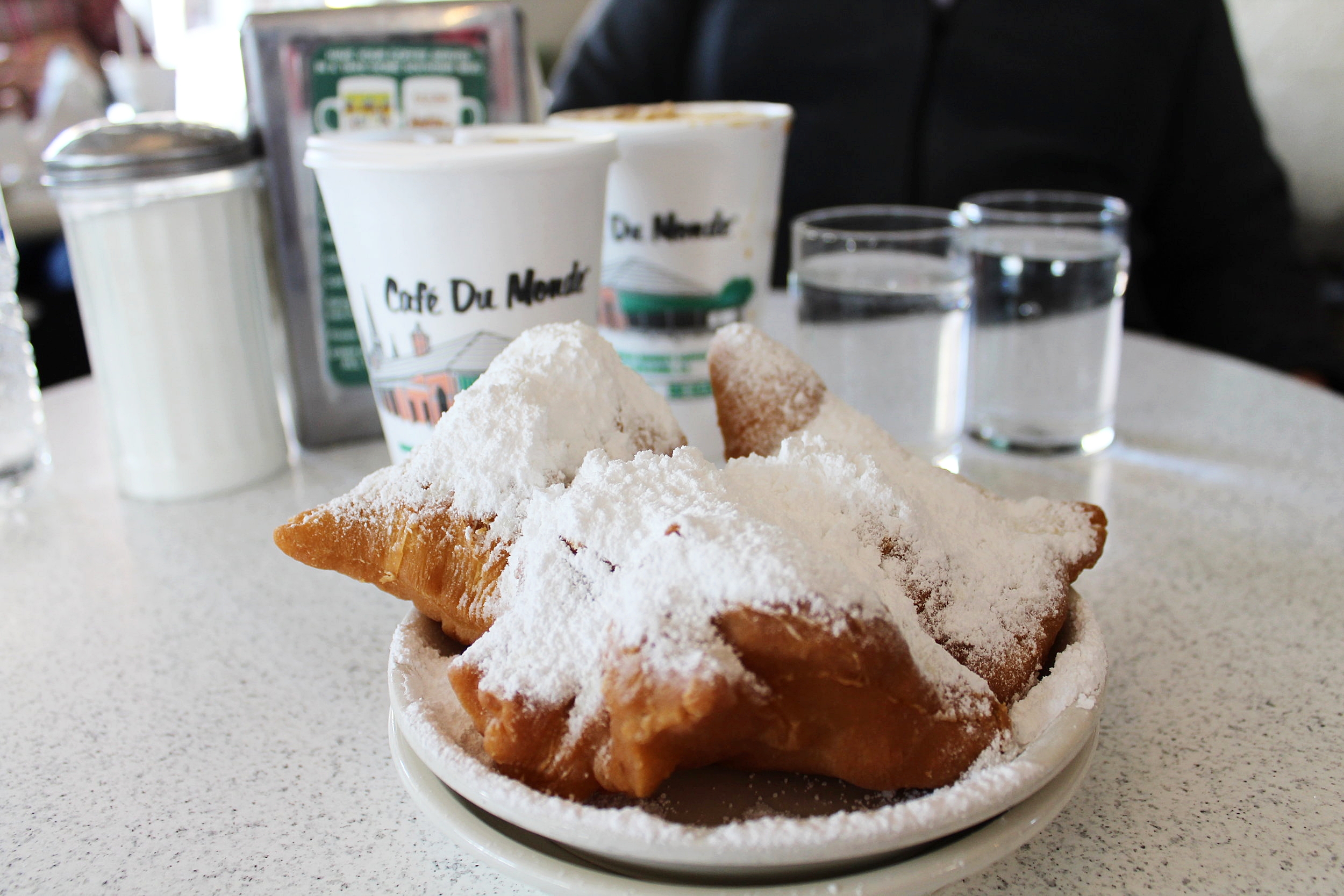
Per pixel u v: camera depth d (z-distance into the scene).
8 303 0.48
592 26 0.91
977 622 0.28
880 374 0.45
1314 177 1.12
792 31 0.83
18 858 0.28
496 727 0.24
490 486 0.28
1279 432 0.50
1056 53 0.82
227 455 0.46
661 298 0.43
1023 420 0.49
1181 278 0.90
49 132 1.12
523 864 0.22
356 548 0.29
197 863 0.28
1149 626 0.36
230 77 1.25
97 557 0.42
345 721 0.33
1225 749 0.30
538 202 0.36
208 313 0.45
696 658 0.22
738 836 0.21
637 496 0.27
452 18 0.46
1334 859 0.27
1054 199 0.50
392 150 0.35
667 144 0.41
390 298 0.37
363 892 0.27
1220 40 0.85
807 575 0.23
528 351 0.31
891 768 0.24
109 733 0.32
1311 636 0.35
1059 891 0.26
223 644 0.36
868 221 0.47
